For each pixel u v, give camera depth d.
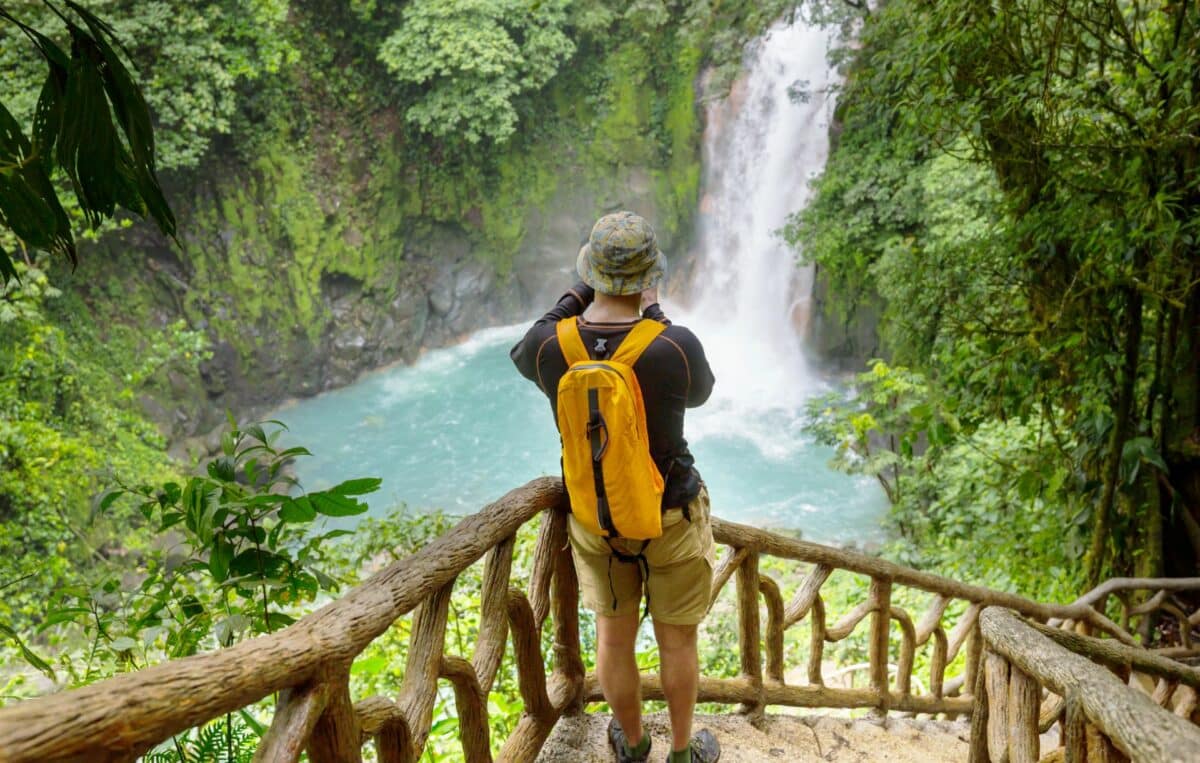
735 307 25.20
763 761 3.17
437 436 21.34
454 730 3.87
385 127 24.38
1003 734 2.10
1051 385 7.16
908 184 16.39
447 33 22.48
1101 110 5.86
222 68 19.98
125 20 17.84
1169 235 5.62
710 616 7.75
